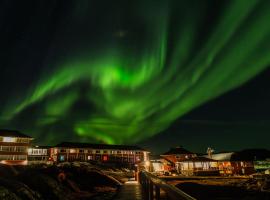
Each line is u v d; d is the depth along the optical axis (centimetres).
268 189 2773
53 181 1714
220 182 3731
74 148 6662
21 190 1119
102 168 4869
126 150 7362
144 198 1238
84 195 1938
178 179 4225
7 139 5275
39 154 6494
